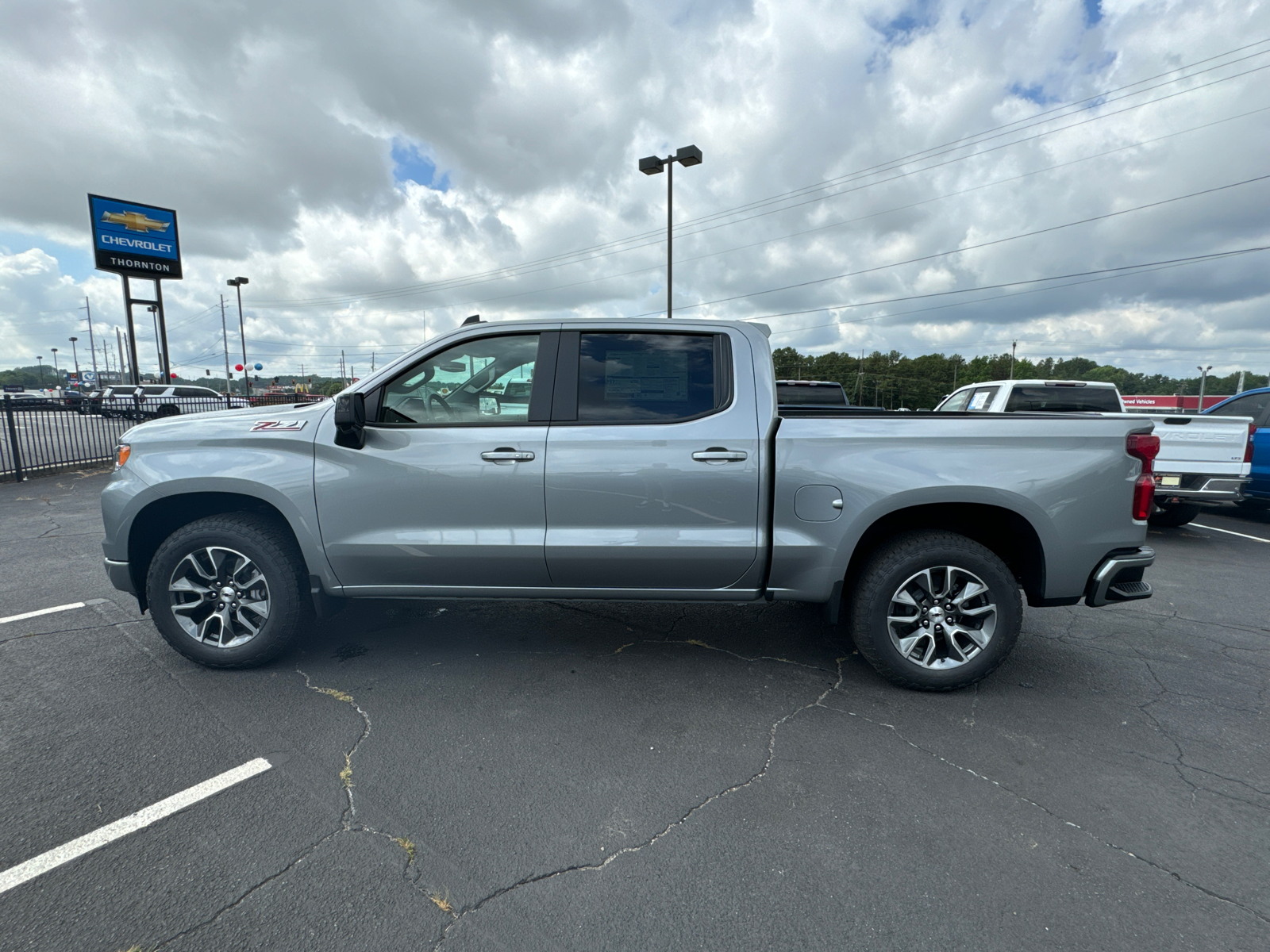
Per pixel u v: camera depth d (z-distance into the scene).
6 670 3.41
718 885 1.96
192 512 3.54
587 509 3.18
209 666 3.42
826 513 3.13
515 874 2.01
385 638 3.92
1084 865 2.06
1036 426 3.09
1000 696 3.23
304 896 1.90
